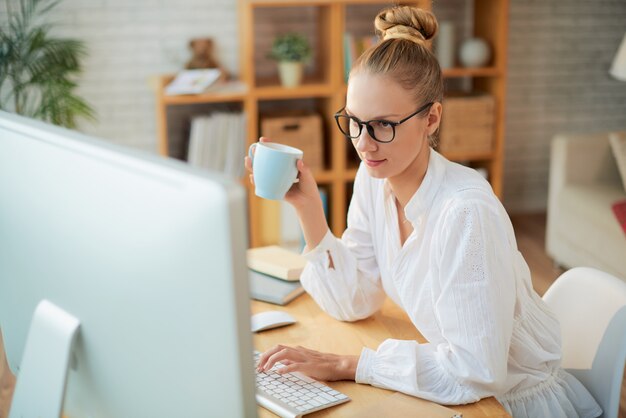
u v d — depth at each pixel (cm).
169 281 75
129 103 430
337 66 407
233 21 432
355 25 445
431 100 130
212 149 405
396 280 145
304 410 121
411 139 128
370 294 157
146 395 83
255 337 152
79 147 82
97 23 415
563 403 142
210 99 396
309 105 452
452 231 127
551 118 496
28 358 95
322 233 152
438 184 134
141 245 77
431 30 135
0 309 108
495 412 123
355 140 130
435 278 133
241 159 411
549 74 489
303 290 174
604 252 366
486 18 443
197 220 70
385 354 132
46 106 379
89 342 88
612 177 407
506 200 502
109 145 81
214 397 75
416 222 136
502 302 126
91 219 82
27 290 98
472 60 438
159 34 424
